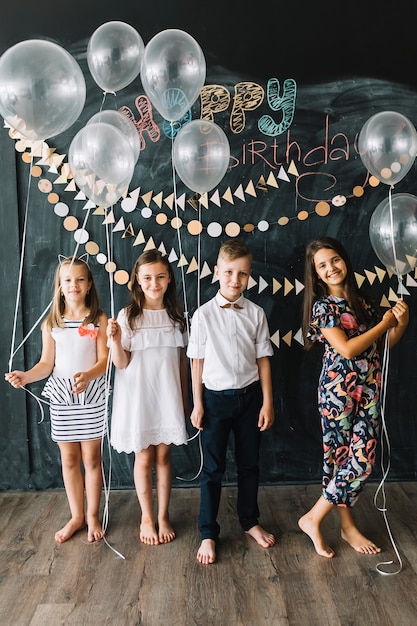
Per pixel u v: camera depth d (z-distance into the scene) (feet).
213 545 7.29
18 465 8.97
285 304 8.86
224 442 7.57
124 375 7.60
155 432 7.60
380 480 9.16
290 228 8.76
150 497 7.75
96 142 6.67
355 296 7.42
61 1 8.32
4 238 8.63
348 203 8.75
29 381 7.56
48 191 8.60
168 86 6.82
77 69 6.48
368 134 7.10
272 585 6.68
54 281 8.73
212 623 6.08
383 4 8.48
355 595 6.49
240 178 8.66
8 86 6.10
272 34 8.45
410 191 8.80
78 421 7.68
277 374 8.96
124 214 8.68
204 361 7.60
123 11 8.36
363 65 8.55
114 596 6.52
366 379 7.30
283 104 8.56
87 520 7.81
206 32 8.41
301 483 9.12
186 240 8.75
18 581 6.78
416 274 8.85
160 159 8.61
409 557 7.18
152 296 7.52
